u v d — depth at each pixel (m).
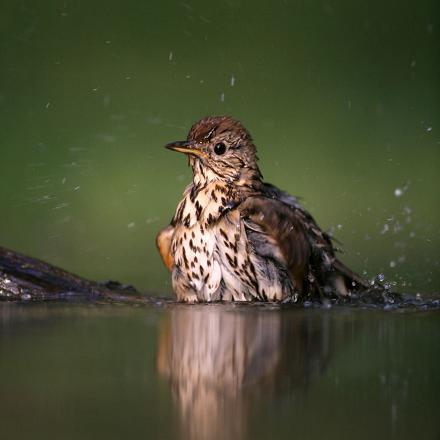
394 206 17.34
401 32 21.86
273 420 5.40
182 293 10.13
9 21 18.95
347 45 21.14
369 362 6.84
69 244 14.63
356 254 14.05
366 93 20.80
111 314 8.84
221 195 10.12
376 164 19.12
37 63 18.73
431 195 18.02
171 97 18.70
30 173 16.98
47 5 19.28
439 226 16.27
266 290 9.98
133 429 5.26
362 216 16.81
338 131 19.73
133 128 18.11
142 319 8.55
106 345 7.31
